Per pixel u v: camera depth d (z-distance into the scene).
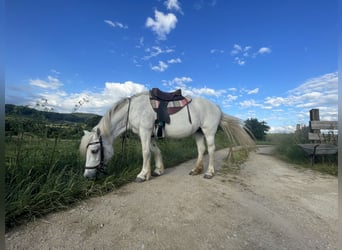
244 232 2.00
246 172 4.88
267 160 7.25
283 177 4.48
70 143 3.89
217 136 11.10
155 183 3.55
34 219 2.06
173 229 2.02
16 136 3.04
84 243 1.76
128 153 4.63
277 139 9.59
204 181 3.79
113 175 3.46
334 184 3.89
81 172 3.32
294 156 7.02
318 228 2.12
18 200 2.10
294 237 1.93
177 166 5.34
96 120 4.40
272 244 1.81
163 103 3.79
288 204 2.78
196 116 3.97
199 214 2.36
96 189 2.95
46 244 1.73
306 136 7.82
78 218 2.18
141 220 2.18
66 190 2.56
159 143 6.56
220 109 4.56
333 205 2.78
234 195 3.08
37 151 3.21
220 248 1.74
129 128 3.93
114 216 2.25
